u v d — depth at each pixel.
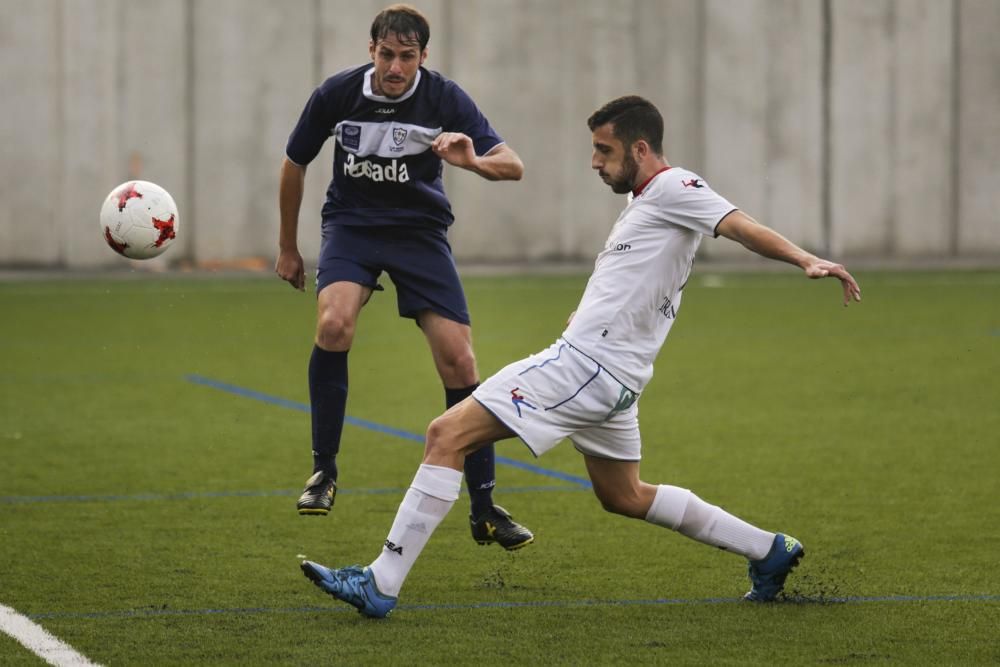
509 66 85.69
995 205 91.81
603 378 17.31
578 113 86.75
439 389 40.72
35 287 72.81
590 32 86.31
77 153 80.62
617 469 18.17
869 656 16.09
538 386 17.30
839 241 90.19
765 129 88.75
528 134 86.31
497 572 20.38
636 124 17.72
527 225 87.00
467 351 21.66
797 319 59.06
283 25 82.62
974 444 31.19
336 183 21.91
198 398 38.75
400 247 21.53
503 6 85.25
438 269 21.64
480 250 86.69
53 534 22.64
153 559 20.98
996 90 91.19
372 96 21.20
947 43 90.38
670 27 87.25
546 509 24.94
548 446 17.34
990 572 20.22
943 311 61.78
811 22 88.75
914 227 91.19
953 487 26.56
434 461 17.38
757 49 88.19
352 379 42.78
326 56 83.31
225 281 76.75
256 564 20.75
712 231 17.17
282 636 16.86
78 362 46.22
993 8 90.69
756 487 26.72
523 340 51.56
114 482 27.16
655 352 17.72
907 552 21.52
